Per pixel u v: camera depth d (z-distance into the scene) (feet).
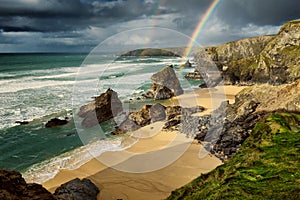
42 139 80.23
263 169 31.89
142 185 51.01
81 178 55.21
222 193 27.66
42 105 117.50
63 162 63.31
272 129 45.96
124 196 47.34
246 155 39.22
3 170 34.04
